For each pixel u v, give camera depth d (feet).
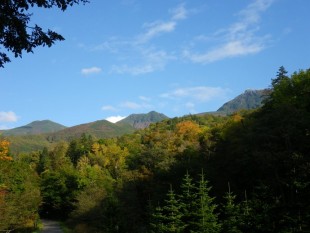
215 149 212.23
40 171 398.83
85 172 279.69
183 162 193.06
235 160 161.58
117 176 309.42
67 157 415.85
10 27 28.09
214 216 123.24
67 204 264.72
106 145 422.00
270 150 135.13
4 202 142.00
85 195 211.00
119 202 154.10
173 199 132.57
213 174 171.94
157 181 198.70
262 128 148.77
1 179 180.04
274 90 188.44
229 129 209.15
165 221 135.33
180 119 582.76
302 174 61.87
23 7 28.12
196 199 128.98
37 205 207.72
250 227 69.00
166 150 262.67
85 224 185.98
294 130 128.16
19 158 446.60
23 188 196.44
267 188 67.41
